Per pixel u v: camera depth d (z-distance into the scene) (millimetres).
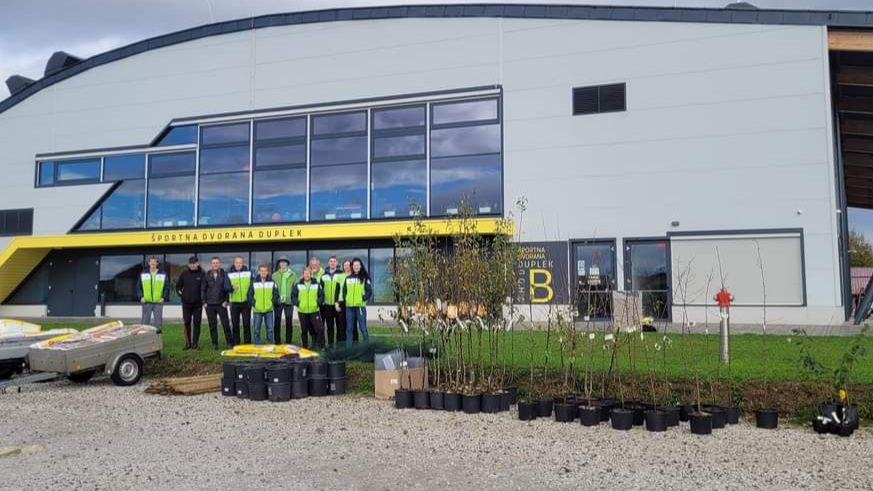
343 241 21562
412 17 20922
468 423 7898
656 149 18156
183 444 7012
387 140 21094
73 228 24844
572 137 19016
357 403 9281
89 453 6664
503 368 9344
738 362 9469
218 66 23250
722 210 17438
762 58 17297
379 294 20938
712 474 5715
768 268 16938
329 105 21688
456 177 20203
